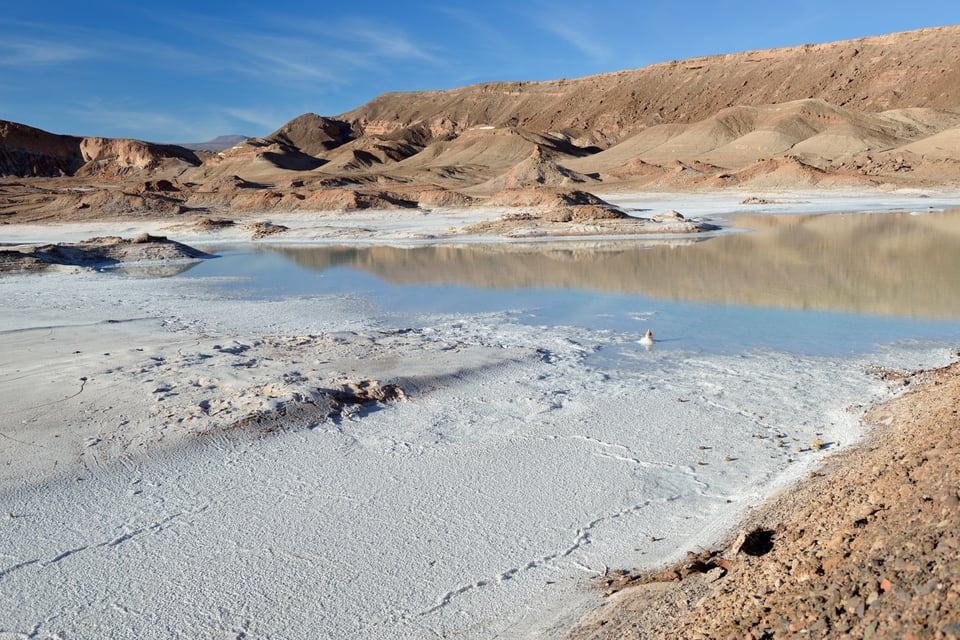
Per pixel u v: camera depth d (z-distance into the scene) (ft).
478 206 206.08
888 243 95.40
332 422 29.09
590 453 25.71
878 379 33.91
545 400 31.60
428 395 32.58
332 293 67.00
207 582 18.07
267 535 20.34
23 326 50.49
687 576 16.76
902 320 47.24
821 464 23.71
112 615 16.78
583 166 447.01
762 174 264.93
